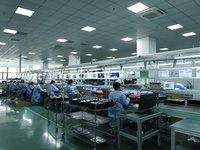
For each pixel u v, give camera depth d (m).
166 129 2.80
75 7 3.91
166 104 2.86
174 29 5.53
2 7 3.88
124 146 2.47
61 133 3.03
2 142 2.63
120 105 2.86
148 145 2.48
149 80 3.72
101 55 11.52
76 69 6.53
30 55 11.07
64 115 2.96
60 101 3.77
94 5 3.80
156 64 3.57
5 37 6.48
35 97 6.08
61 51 9.73
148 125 2.24
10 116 4.36
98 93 4.19
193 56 2.78
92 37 6.58
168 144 2.51
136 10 4.08
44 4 3.75
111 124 2.95
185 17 4.48
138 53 6.76
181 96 3.31
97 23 4.99
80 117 2.79
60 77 6.86
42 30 5.65
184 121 1.80
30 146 2.48
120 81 3.83
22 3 3.69
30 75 10.23
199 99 2.71
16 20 4.71
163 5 3.78
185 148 1.84
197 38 6.70
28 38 6.65
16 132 3.10
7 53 10.20
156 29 5.54
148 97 2.20
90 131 2.82
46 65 15.48
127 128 2.43
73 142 2.63
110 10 4.07
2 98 8.05
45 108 5.39
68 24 5.07
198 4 3.71
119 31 5.79
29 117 4.25
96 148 2.40
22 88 7.43
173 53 2.66
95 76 4.93
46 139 2.75
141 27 5.34
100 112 3.55
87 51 9.81
